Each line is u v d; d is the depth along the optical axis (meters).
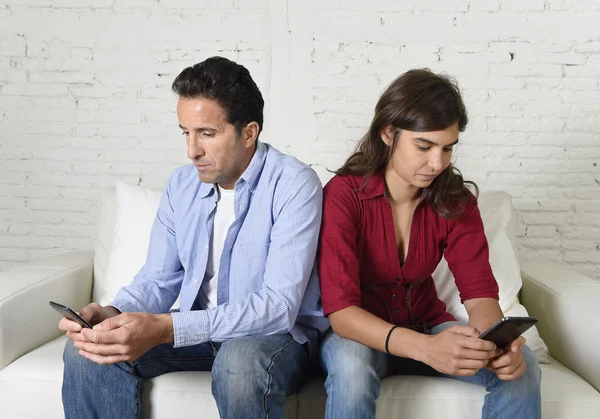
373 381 1.56
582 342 1.82
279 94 2.76
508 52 2.70
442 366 1.51
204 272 1.78
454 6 2.69
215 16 2.75
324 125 2.76
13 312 1.82
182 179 1.85
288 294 1.64
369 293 1.79
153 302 1.81
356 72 2.73
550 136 2.73
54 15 2.78
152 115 2.80
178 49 2.77
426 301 1.83
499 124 2.73
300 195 1.70
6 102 2.83
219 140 1.64
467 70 2.71
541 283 2.07
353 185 1.76
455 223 1.77
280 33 2.73
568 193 2.75
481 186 2.77
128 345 1.50
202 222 1.79
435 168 1.61
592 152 2.73
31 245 2.91
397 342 1.56
